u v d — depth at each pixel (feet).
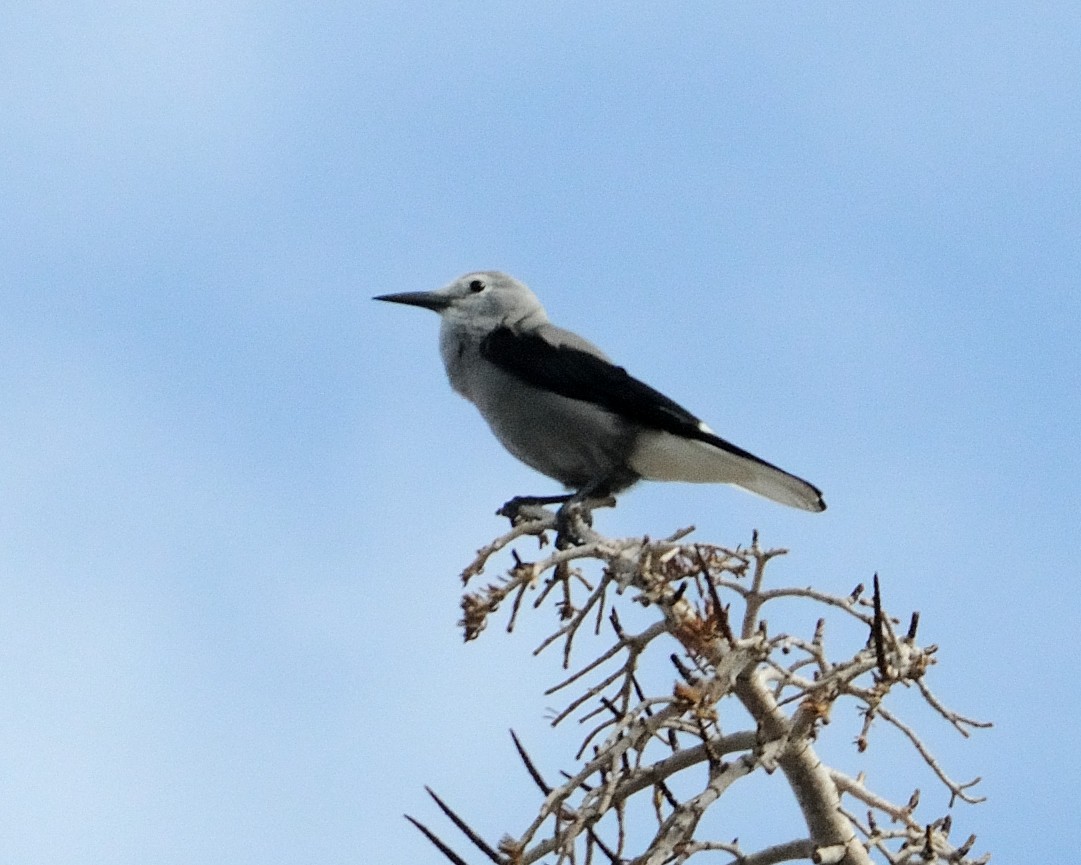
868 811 27.43
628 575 28.37
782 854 27.73
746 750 27.81
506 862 23.82
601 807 24.45
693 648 27.86
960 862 25.72
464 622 27.66
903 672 25.82
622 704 27.96
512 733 25.17
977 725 26.55
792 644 26.48
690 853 24.89
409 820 23.97
